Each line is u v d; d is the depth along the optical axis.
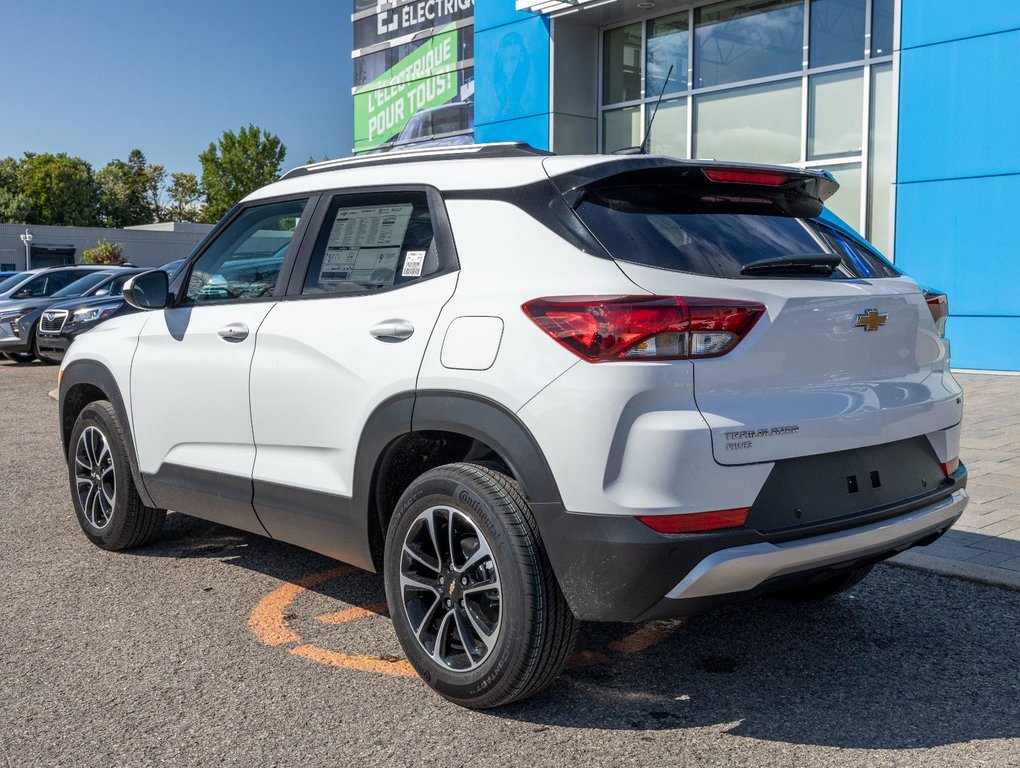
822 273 3.16
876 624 3.96
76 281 17.05
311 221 3.92
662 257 2.92
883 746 2.93
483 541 3.05
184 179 121.75
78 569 4.78
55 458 7.74
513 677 3.01
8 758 2.91
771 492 2.86
